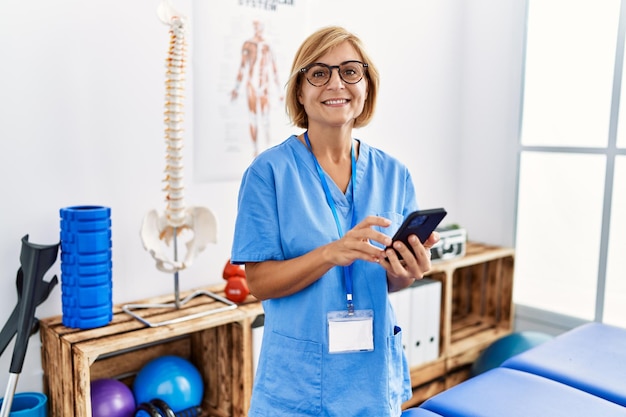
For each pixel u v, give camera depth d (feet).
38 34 6.48
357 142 4.59
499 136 10.62
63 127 6.75
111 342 5.95
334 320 4.02
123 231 7.32
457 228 9.67
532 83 10.18
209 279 8.18
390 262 3.68
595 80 9.45
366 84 4.27
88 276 6.24
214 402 7.55
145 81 7.31
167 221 6.77
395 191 4.48
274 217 4.08
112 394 6.60
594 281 9.73
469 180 11.15
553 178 10.08
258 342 7.10
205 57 7.70
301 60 4.09
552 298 10.28
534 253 10.44
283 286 3.90
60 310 6.95
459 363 9.64
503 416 5.01
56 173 6.75
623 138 9.18
